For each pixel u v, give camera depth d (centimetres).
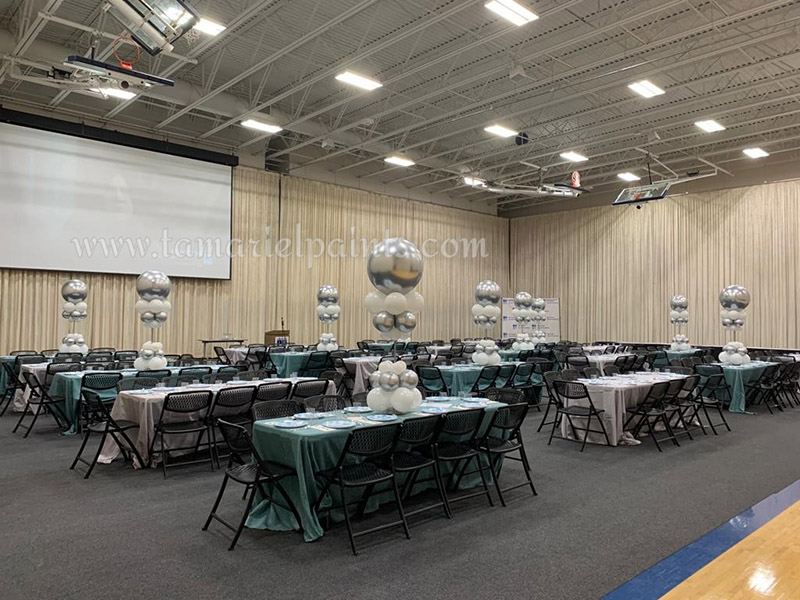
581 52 817
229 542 331
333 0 704
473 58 848
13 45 769
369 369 848
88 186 997
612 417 586
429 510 389
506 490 409
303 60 884
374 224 1424
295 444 335
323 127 1116
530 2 686
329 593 272
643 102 1006
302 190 1293
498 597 269
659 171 1408
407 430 359
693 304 1370
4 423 676
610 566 304
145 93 866
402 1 696
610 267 1523
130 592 272
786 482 466
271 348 986
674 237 1410
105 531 348
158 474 472
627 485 455
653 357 1041
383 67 888
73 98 1000
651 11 628
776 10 679
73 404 607
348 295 1362
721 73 779
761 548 328
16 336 936
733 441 626
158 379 566
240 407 527
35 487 435
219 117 1102
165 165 1084
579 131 1127
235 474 341
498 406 432
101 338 1016
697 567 303
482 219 1689
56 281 977
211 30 653
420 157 1333
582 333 1570
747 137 1167
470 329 1633
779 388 907
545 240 1672
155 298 730
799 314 1217
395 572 295
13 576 287
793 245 1230
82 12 747
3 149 920
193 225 1116
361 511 370
